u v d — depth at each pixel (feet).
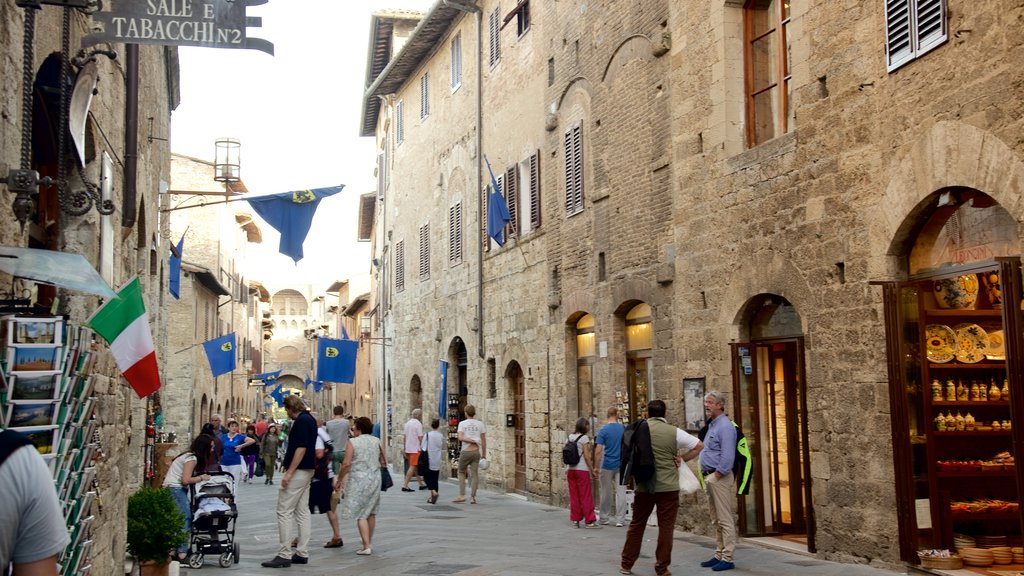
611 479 49.26
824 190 35.76
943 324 31.71
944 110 29.71
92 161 25.50
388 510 59.41
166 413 108.37
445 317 88.02
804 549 37.32
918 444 31.32
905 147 31.55
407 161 105.29
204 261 133.69
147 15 21.40
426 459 64.54
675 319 46.52
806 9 36.81
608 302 54.34
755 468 41.22
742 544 40.22
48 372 16.22
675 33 46.78
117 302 21.67
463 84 84.17
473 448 64.08
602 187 55.52
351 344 88.84
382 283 122.72
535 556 38.68
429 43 93.50
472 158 81.05
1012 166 26.76
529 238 67.05
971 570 29.45
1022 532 26.27
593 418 55.93
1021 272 26.58
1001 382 31.73
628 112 52.11
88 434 20.18
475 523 51.62
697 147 44.68
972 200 29.66
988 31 27.78
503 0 73.72
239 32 21.84
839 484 34.88
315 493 43.34
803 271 36.94
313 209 47.11
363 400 178.91
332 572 36.19
